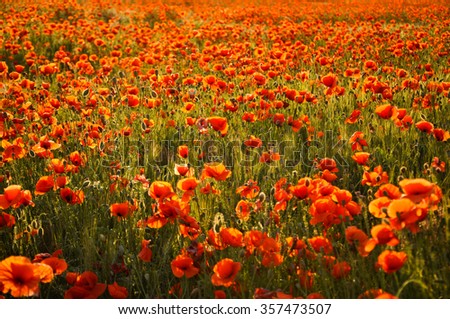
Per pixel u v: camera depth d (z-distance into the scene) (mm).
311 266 2324
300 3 27234
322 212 2264
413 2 24844
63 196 2811
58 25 11531
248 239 2205
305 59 7562
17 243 2836
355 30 12344
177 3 27281
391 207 1915
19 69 6086
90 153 3924
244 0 29531
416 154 3588
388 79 6184
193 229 2422
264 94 4902
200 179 2770
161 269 2646
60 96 5418
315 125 4570
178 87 5762
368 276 2119
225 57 7777
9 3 18141
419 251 2158
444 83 4664
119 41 12680
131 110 5234
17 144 3527
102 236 2562
